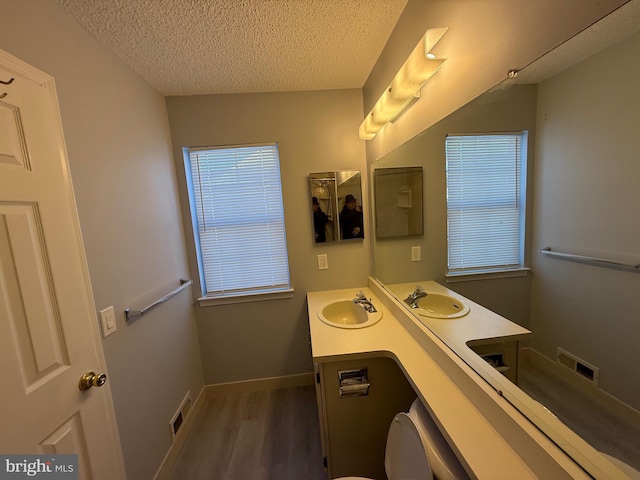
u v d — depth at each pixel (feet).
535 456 1.86
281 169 6.46
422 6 3.39
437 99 3.31
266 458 5.04
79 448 3.00
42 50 3.02
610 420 1.53
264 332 6.91
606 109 1.44
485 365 2.51
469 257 2.80
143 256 4.73
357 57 5.02
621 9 1.35
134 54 4.40
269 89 6.15
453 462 2.41
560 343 1.82
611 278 1.49
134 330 4.32
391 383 4.14
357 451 4.25
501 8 2.22
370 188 6.38
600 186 1.51
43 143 2.82
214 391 6.91
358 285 6.91
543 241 1.93
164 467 4.80
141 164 4.91
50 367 2.72
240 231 6.75
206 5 3.50
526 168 2.05
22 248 2.53
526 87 1.99
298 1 3.56
